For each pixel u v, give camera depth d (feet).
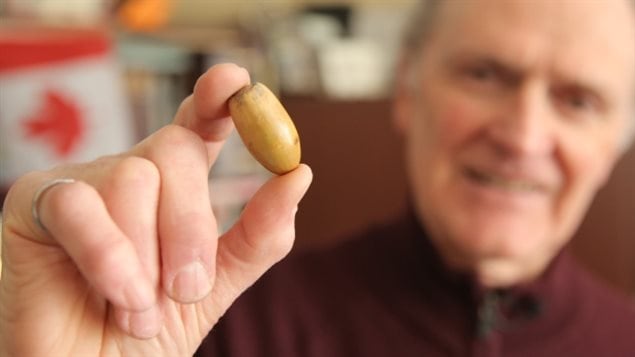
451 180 1.59
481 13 1.52
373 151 2.22
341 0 3.01
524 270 1.63
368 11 2.89
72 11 2.15
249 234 0.91
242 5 2.86
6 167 1.80
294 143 0.87
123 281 0.74
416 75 1.69
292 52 2.51
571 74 1.47
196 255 0.81
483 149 1.55
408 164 1.78
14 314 0.88
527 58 1.48
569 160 1.53
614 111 1.54
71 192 0.75
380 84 2.59
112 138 1.89
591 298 1.67
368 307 1.61
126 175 0.81
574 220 1.63
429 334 1.57
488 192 1.56
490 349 1.54
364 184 2.23
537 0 1.47
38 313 0.88
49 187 0.80
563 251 1.65
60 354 0.89
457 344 1.55
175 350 0.94
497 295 1.61
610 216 2.19
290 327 1.60
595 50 1.46
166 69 2.05
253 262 0.93
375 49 2.74
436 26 1.63
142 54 2.02
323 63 2.52
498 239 1.55
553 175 1.55
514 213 1.56
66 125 1.82
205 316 0.95
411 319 1.58
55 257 0.87
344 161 2.21
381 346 1.57
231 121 0.91
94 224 0.75
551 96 1.52
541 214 1.59
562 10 1.45
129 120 1.97
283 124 0.87
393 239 1.68
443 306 1.57
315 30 2.73
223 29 2.68
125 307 0.75
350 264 1.69
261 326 1.60
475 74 1.55
